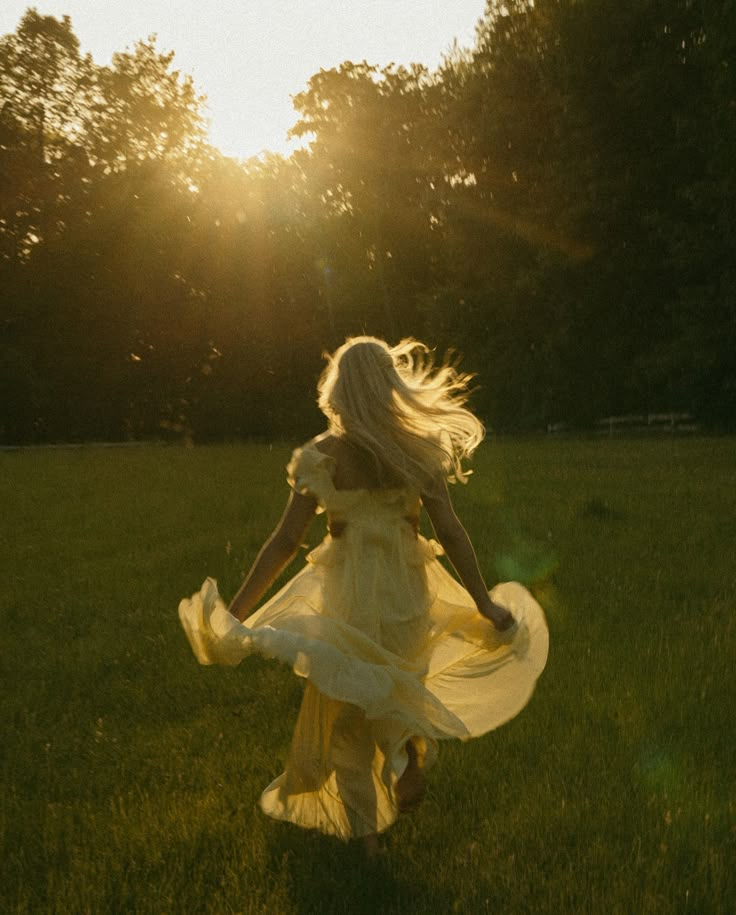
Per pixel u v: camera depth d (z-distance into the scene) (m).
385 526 3.89
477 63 45.34
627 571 8.97
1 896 3.72
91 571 9.86
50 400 51.25
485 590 3.96
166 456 26.34
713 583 8.45
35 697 6.04
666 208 37.44
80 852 4.03
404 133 59.78
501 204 43.50
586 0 36.81
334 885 3.72
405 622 3.89
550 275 39.94
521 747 5.02
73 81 51.66
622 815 4.23
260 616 4.05
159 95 53.34
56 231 51.31
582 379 42.34
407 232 60.28
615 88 36.94
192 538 11.65
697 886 3.63
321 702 3.93
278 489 16.17
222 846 4.04
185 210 53.94
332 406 3.88
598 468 18.72
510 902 3.57
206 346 55.59
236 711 5.66
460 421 3.94
